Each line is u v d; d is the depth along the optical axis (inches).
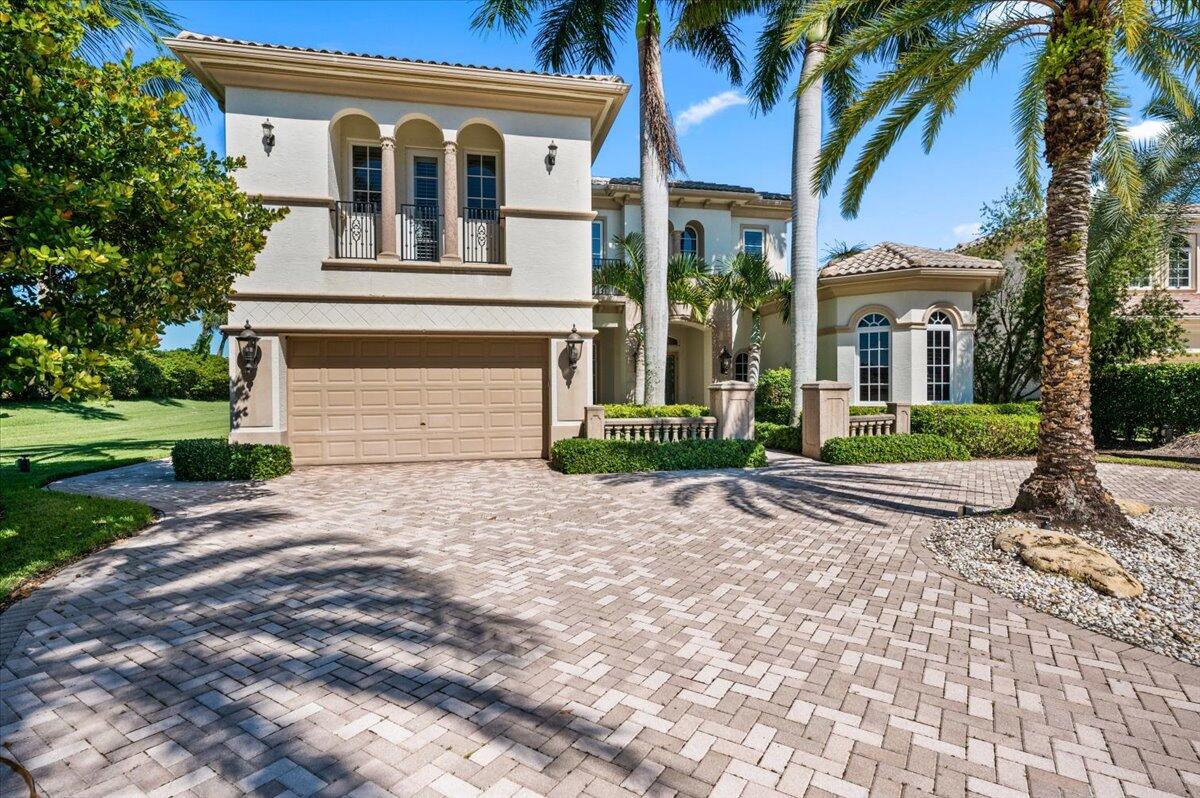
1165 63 378.0
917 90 342.0
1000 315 745.6
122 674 147.5
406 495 367.9
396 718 128.6
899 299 647.8
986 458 531.2
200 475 411.5
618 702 135.1
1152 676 147.2
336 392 486.3
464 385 510.6
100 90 247.8
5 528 267.1
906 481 413.4
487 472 455.2
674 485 398.9
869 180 376.8
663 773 111.2
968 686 142.6
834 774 111.2
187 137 284.5
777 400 697.6
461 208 530.6
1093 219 595.5
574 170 514.3
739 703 134.9
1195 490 380.8
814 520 304.0
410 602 194.9
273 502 346.3
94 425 819.4
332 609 188.9
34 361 213.0
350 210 508.1
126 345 255.8
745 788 107.4
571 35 663.1
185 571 224.4
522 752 117.1
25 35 215.9
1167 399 574.9
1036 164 447.8
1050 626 176.9
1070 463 265.1
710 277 746.8
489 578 218.1
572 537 272.8
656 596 200.7
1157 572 215.0
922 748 119.0
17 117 225.6
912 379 640.4
